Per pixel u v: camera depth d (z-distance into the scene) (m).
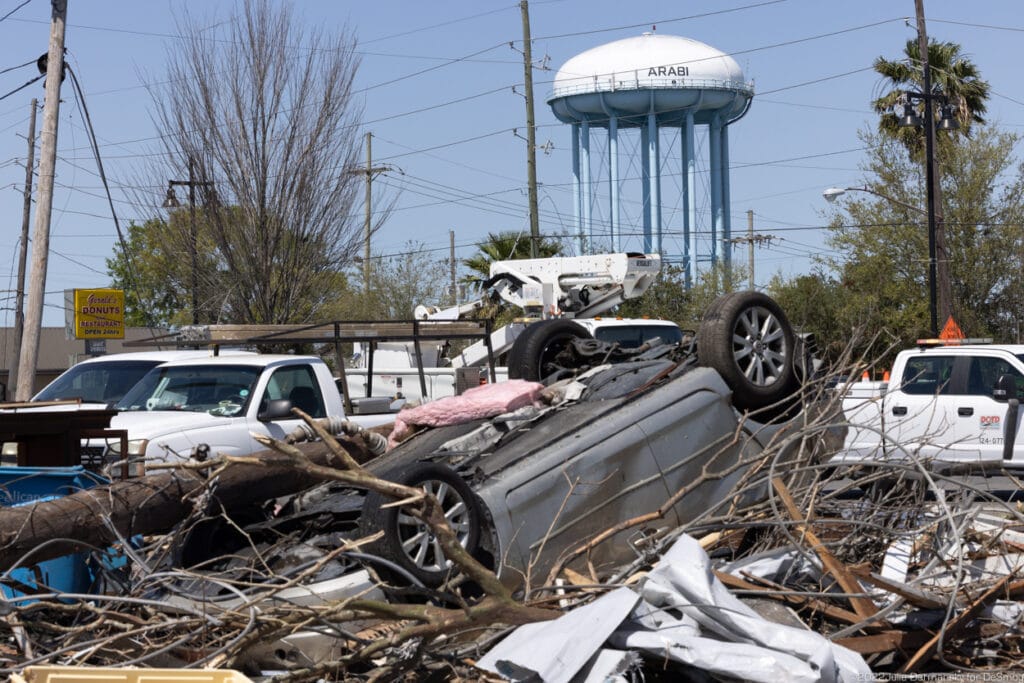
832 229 36.22
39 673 4.18
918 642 5.95
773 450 7.10
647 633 5.16
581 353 9.02
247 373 10.94
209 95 26.17
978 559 7.07
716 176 45.84
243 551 6.58
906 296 34.69
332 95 26.98
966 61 35.84
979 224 34.59
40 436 7.44
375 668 5.69
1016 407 12.85
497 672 5.03
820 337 32.97
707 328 7.82
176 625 5.20
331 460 7.18
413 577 5.63
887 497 7.31
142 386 11.34
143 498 6.29
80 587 6.33
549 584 6.15
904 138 35.22
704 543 6.74
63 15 17.14
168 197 26.70
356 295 35.50
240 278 26.67
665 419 7.29
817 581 6.32
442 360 19.03
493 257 31.11
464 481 6.32
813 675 4.85
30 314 16.77
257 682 4.85
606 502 6.90
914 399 13.74
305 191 26.72
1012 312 34.94
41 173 16.91
